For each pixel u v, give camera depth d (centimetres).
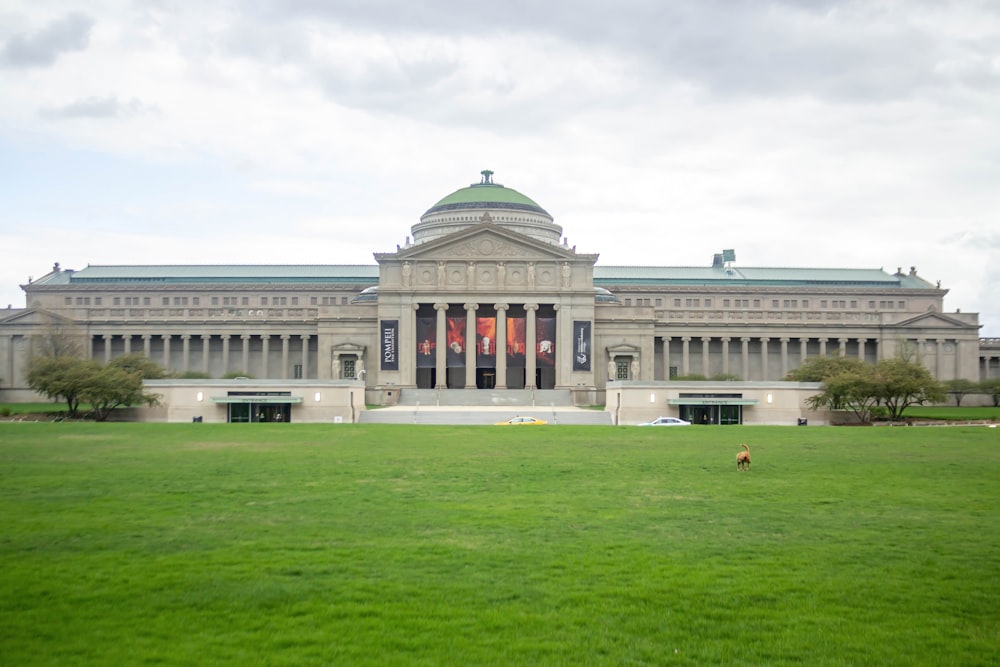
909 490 4875
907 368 12450
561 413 13375
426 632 2447
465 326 16988
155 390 12762
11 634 2400
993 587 2889
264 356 18712
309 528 3741
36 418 12331
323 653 2289
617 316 17700
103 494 4591
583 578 2973
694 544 3484
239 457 6294
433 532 3678
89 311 18812
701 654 2306
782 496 4669
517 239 16975
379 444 7388
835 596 2788
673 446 7312
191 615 2564
